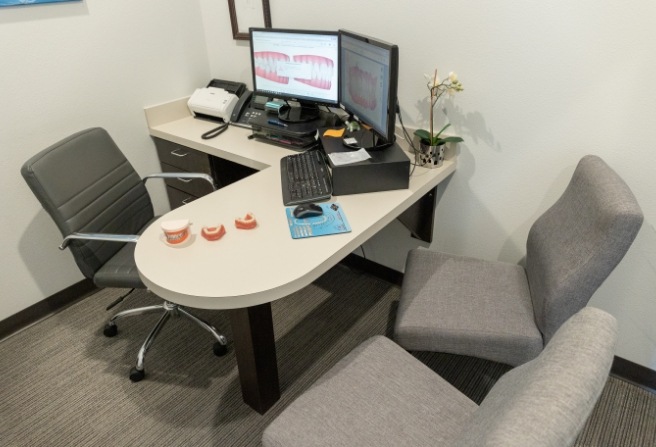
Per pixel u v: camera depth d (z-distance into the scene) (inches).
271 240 51.2
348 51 67.4
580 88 57.7
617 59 54.0
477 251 77.6
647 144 55.8
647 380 67.6
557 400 26.8
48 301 85.6
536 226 60.8
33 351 76.8
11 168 75.6
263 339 58.3
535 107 62.0
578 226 52.1
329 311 84.3
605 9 52.7
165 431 62.4
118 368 72.9
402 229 85.1
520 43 59.8
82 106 81.9
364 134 70.1
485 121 67.0
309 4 78.5
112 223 71.5
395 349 50.3
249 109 91.0
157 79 91.7
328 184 61.1
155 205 101.0
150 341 71.7
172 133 88.4
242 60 94.1
